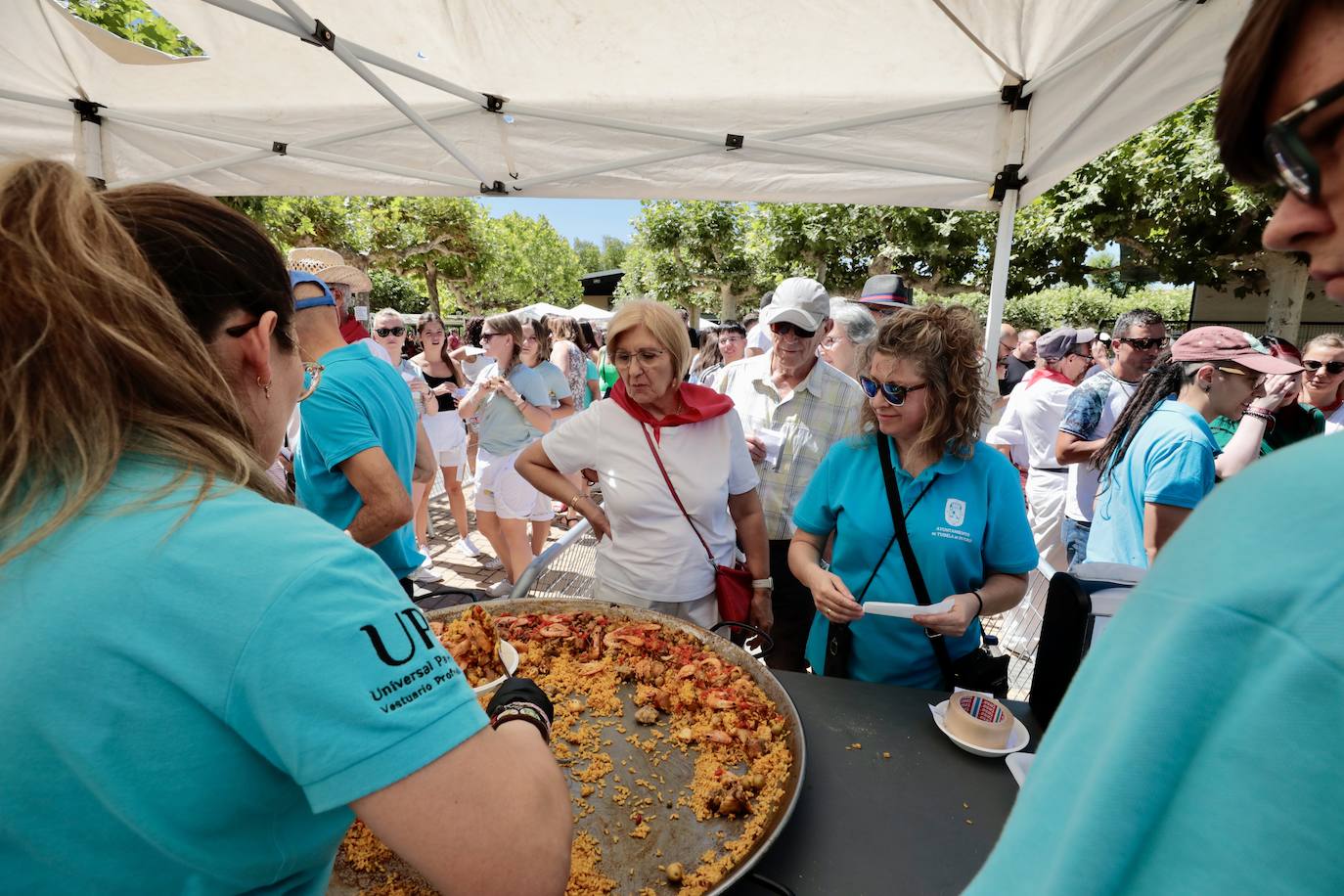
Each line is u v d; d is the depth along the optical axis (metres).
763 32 2.86
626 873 1.12
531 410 4.52
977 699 1.45
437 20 2.85
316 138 3.70
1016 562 1.84
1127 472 2.52
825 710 1.52
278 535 0.60
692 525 2.33
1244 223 11.26
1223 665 0.34
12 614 0.52
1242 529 0.36
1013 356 8.20
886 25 2.77
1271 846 0.31
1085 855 0.37
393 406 2.27
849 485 2.02
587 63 3.13
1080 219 11.98
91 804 0.54
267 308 0.74
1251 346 2.33
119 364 0.58
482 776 0.63
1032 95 3.13
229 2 2.21
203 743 0.55
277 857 0.63
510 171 4.08
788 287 3.03
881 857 1.11
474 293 31.36
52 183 0.59
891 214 13.63
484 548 5.92
